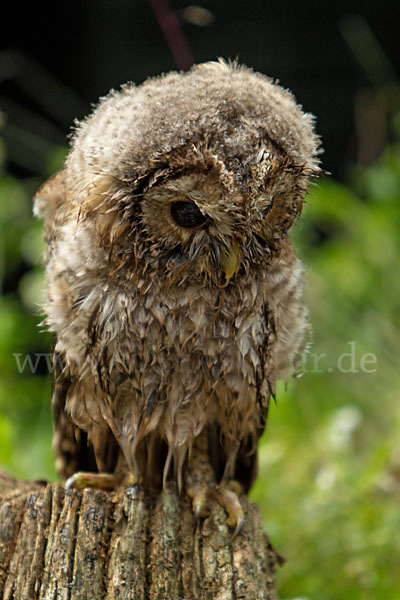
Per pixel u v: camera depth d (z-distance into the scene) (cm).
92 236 604
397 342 1362
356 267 1409
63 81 1764
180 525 601
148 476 687
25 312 1403
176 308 612
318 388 1321
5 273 1440
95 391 633
